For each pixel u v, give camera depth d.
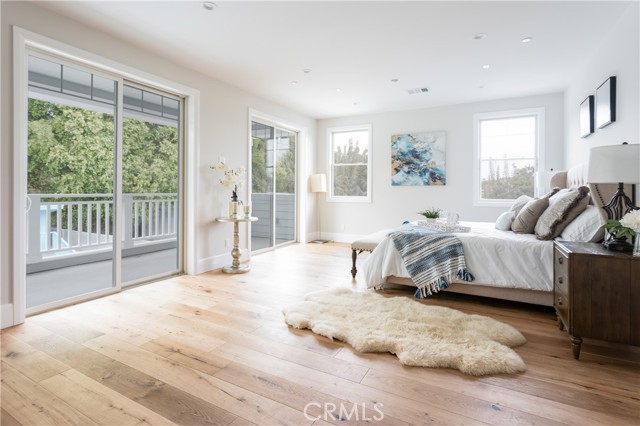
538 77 4.30
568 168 4.66
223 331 2.40
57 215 4.23
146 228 5.34
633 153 1.94
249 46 3.40
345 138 6.67
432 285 3.06
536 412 1.50
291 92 4.95
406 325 2.39
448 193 5.70
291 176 6.34
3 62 2.44
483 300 3.14
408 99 5.30
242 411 1.51
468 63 3.86
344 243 6.51
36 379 1.78
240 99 4.77
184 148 4.10
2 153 2.45
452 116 5.64
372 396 1.63
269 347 2.15
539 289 2.70
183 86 3.89
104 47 3.09
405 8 2.71
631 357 2.01
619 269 1.83
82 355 2.04
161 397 1.62
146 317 2.67
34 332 2.38
